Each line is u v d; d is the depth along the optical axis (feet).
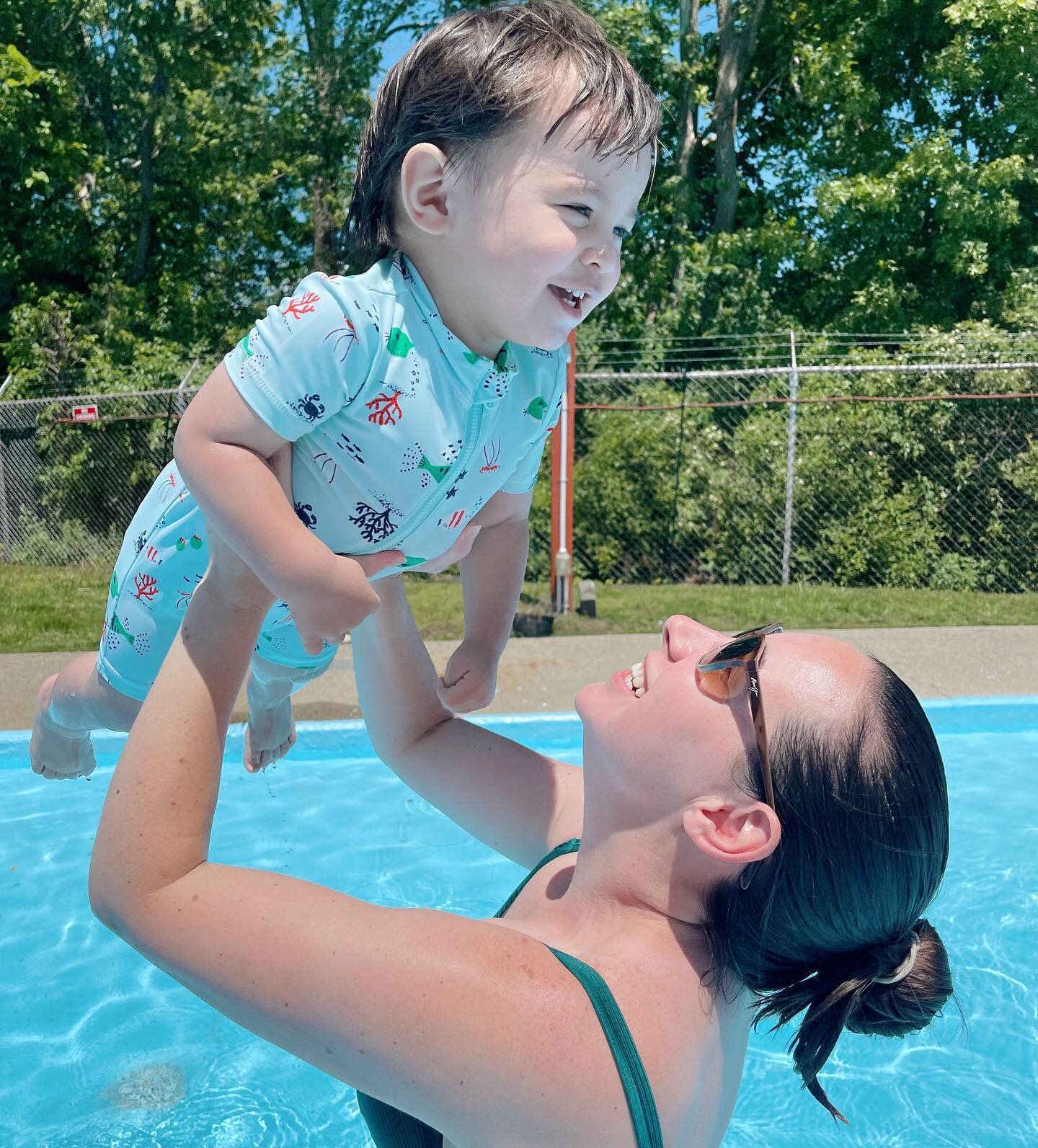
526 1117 4.21
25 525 44.29
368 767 15.47
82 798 14.06
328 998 4.19
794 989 4.94
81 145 53.01
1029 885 11.69
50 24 55.01
